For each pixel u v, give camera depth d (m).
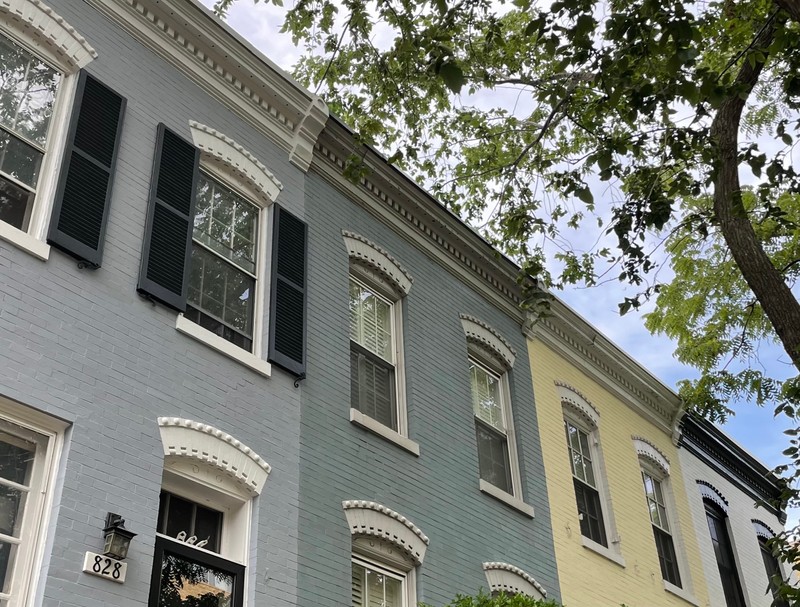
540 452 12.91
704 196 13.48
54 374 6.77
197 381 7.94
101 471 6.75
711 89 8.02
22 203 7.40
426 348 11.59
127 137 8.48
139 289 7.76
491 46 10.77
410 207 12.34
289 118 10.69
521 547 11.41
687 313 14.80
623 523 14.13
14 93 7.75
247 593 7.49
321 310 10.05
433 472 10.55
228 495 7.84
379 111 10.79
